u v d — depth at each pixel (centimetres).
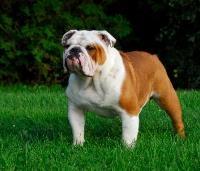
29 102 1302
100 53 778
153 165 732
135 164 737
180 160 751
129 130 804
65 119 1075
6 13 1919
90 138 909
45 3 1906
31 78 1972
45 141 877
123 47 2066
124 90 795
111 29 1969
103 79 788
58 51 1903
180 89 1917
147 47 2055
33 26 1900
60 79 1978
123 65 809
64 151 811
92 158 767
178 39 1900
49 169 729
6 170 721
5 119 1088
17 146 855
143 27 2048
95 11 1958
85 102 809
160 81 903
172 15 1853
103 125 1024
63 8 1948
